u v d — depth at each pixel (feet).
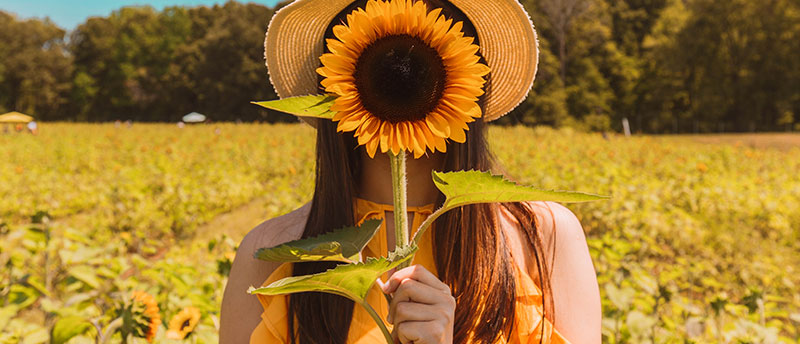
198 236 24.99
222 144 65.57
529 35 3.85
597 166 41.24
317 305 3.85
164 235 24.68
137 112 226.79
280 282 2.45
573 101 172.55
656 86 175.01
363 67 2.44
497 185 2.33
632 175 36.19
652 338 9.05
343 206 3.95
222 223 27.27
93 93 228.63
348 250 2.76
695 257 20.30
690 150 63.72
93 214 27.25
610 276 12.15
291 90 4.01
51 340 6.46
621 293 9.05
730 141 97.81
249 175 39.99
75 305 8.25
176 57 219.41
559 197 2.29
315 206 4.08
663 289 10.44
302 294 3.88
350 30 2.43
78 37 233.55
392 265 2.43
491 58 4.00
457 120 2.43
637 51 190.19
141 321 6.34
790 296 16.39
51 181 33.91
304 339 3.82
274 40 3.88
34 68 225.97
